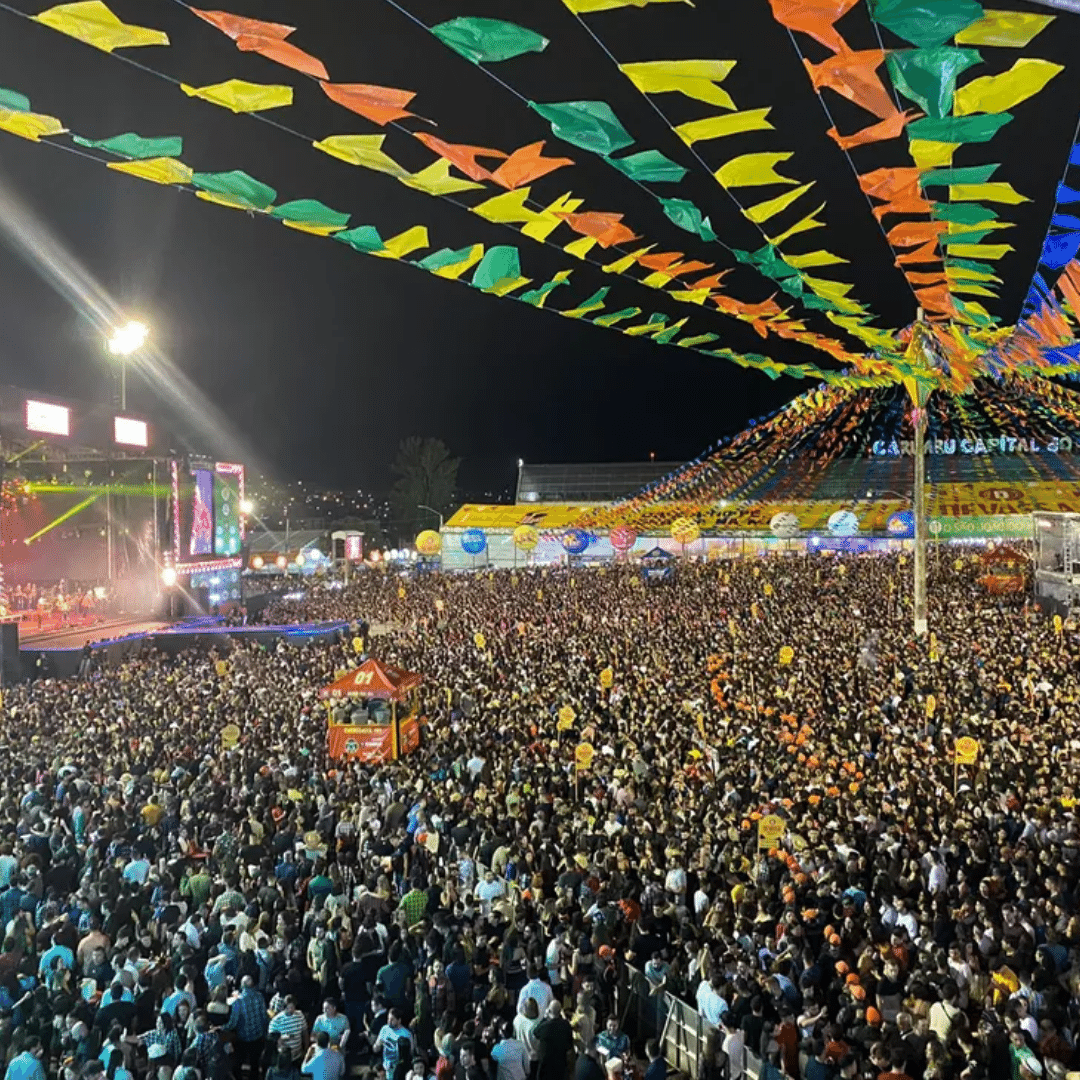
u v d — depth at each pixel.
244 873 9.69
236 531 40.47
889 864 9.20
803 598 31.47
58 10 2.64
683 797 11.31
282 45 2.78
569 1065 7.09
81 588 36.16
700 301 6.59
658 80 2.94
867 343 9.81
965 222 5.10
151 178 3.79
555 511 57.72
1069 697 15.77
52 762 14.19
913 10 2.61
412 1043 6.69
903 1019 6.27
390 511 86.94
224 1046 6.60
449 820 11.12
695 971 7.57
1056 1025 6.36
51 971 7.50
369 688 15.38
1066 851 9.17
